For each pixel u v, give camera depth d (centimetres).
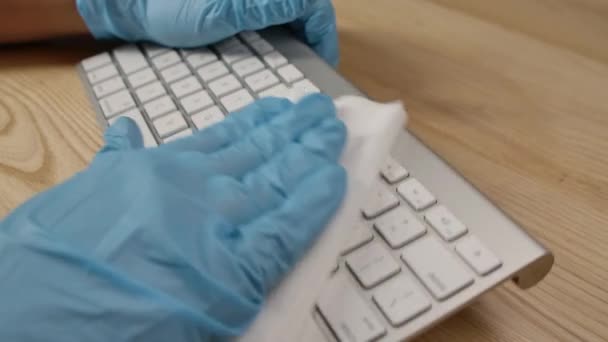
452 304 27
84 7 46
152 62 44
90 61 45
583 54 44
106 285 25
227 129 33
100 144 39
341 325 27
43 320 24
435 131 39
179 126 37
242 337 26
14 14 48
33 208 28
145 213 27
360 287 28
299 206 29
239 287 27
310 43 45
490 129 39
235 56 42
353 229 29
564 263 32
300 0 41
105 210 27
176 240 27
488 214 29
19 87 44
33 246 26
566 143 38
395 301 27
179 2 42
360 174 30
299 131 32
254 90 39
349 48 48
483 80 43
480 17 50
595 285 31
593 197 35
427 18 51
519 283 29
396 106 33
